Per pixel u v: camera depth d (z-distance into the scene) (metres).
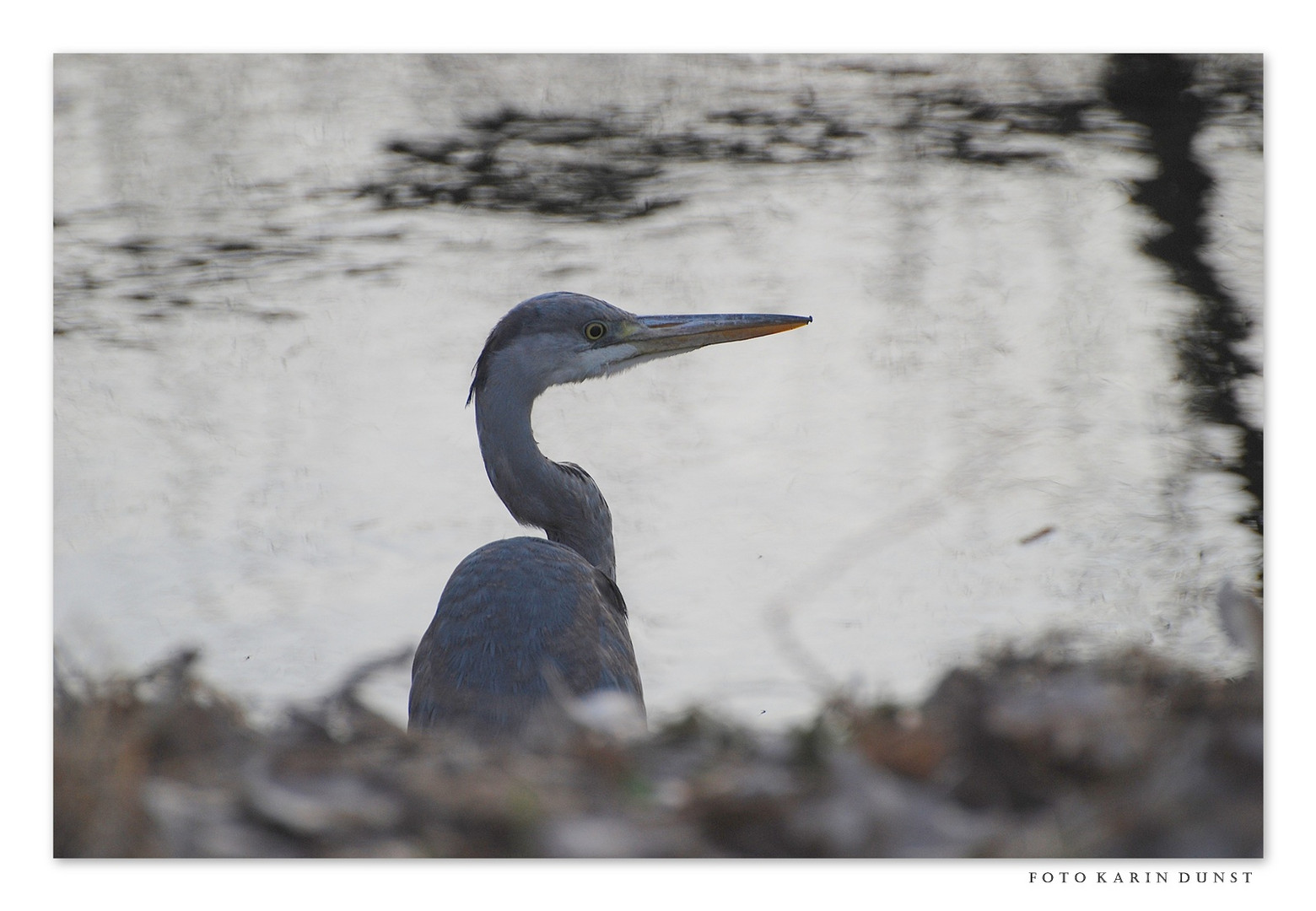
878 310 17.70
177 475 14.23
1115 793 4.82
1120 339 16.69
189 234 20.08
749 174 22.61
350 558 12.91
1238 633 7.23
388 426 15.45
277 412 15.56
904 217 20.53
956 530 13.28
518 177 22.56
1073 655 6.32
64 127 23.50
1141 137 21.70
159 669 5.75
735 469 14.60
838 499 13.92
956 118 24.53
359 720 5.84
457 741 5.88
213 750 5.36
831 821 4.71
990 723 5.05
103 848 4.70
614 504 14.05
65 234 20.06
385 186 22.03
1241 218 18.92
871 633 11.69
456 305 18.03
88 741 5.07
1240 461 14.50
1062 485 14.09
